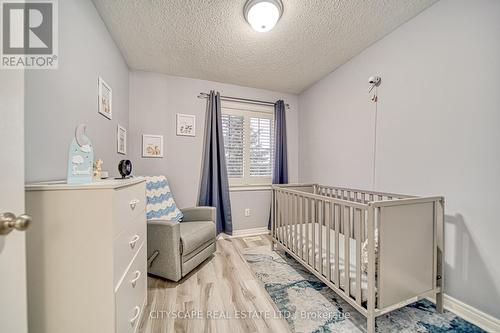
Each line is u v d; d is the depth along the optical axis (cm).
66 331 85
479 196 132
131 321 112
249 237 304
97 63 156
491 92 126
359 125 222
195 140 288
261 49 212
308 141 315
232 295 162
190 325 131
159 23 173
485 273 129
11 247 60
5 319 59
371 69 206
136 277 122
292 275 193
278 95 332
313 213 174
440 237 140
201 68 255
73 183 94
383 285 121
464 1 137
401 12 161
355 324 133
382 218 120
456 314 139
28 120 91
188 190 285
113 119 194
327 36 191
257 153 323
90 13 144
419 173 165
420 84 163
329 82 268
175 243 178
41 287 83
